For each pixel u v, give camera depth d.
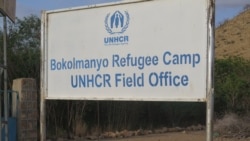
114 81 6.52
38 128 15.20
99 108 21.50
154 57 6.19
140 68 6.29
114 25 6.54
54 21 7.15
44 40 7.23
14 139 13.28
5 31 8.39
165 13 6.12
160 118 25.33
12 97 13.67
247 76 30.20
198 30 5.85
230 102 27.36
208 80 5.70
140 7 6.32
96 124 21.20
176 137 20.23
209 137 5.64
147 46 6.25
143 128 23.97
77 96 6.87
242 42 64.69
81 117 20.30
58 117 19.47
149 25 6.24
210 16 5.69
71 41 6.97
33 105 14.10
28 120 13.80
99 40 6.70
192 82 5.87
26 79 13.88
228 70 31.95
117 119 22.34
